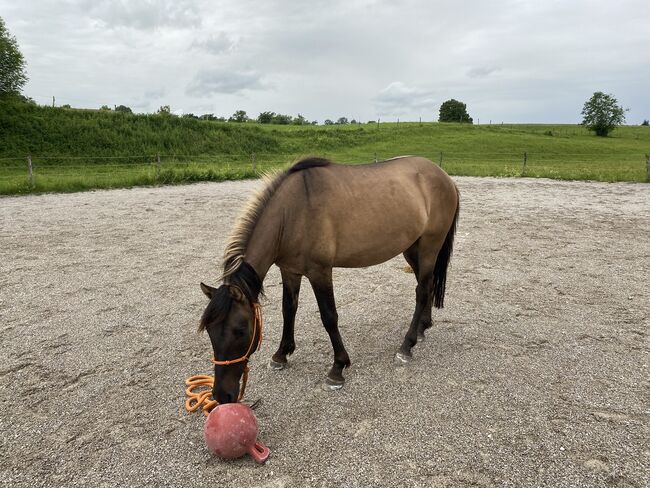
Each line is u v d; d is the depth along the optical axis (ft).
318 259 9.70
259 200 9.39
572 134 171.22
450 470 7.57
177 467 7.80
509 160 92.43
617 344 12.21
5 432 8.77
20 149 69.21
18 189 41.06
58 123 77.46
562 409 9.26
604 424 8.73
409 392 10.06
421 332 12.69
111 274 18.45
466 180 56.70
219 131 97.96
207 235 25.40
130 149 78.48
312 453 8.11
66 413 9.37
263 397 10.00
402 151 104.94
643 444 8.13
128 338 12.85
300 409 9.52
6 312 14.56
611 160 93.15
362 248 10.32
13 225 27.45
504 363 11.28
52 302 15.44
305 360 11.68
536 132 159.12
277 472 7.64
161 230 26.58
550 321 13.83
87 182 45.50
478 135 135.33
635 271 18.80
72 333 13.11
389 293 16.72
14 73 88.43
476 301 15.62
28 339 12.70
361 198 10.10
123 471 7.71
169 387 10.38
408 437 8.46
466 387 10.19
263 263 8.98
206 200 38.17
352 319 14.30
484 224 28.94
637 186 48.88
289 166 10.19
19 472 7.69
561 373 10.74
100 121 82.89
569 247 22.95
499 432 8.55
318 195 9.60
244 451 7.80
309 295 16.49
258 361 11.66
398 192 10.68
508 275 18.44
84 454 8.14
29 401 9.78
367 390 10.19
